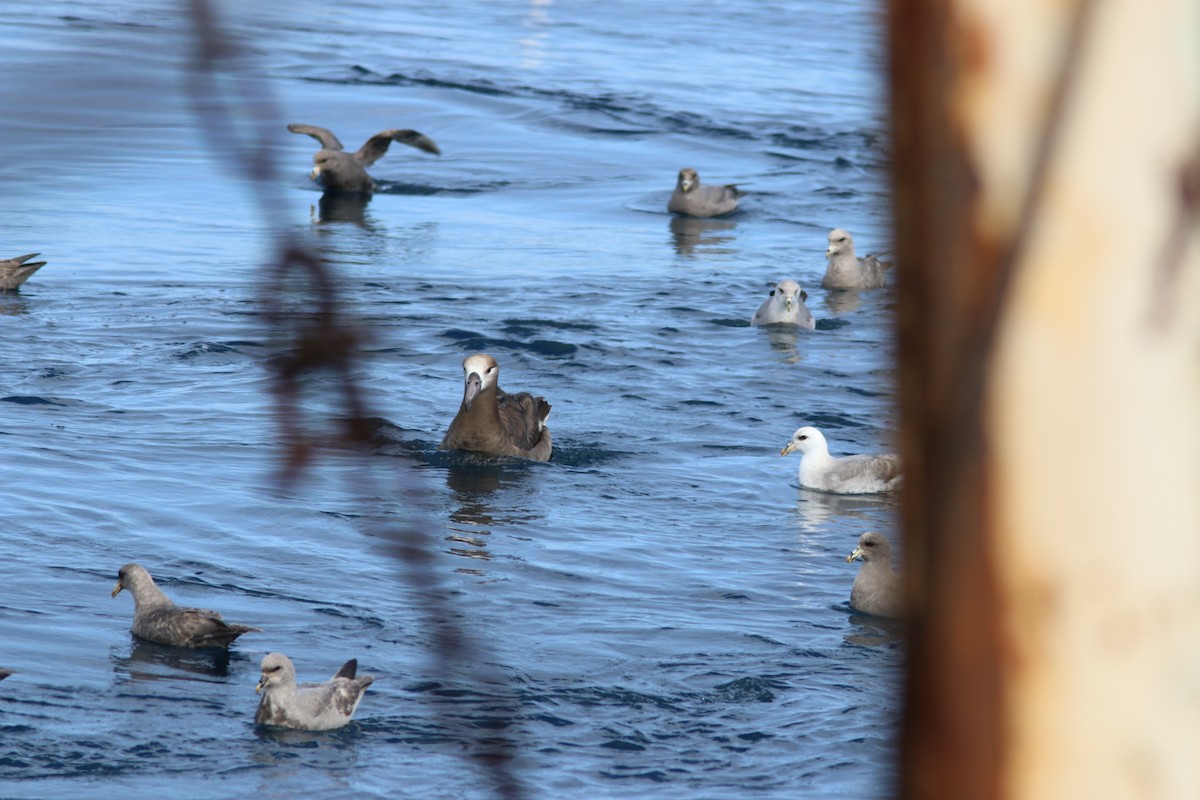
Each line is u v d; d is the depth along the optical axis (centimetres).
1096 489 150
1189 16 146
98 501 2027
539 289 3434
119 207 3944
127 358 2745
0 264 3164
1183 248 147
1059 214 149
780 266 3859
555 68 6938
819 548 2028
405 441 2339
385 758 1375
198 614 1589
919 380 155
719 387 2783
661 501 2189
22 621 1634
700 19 9794
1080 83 148
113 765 1333
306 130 4766
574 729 1447
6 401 2456
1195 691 148
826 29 9688
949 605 154
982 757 154
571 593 1805
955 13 151
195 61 161
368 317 3033
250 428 2383
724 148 5447
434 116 5709
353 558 1869
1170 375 149
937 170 153
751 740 1441
